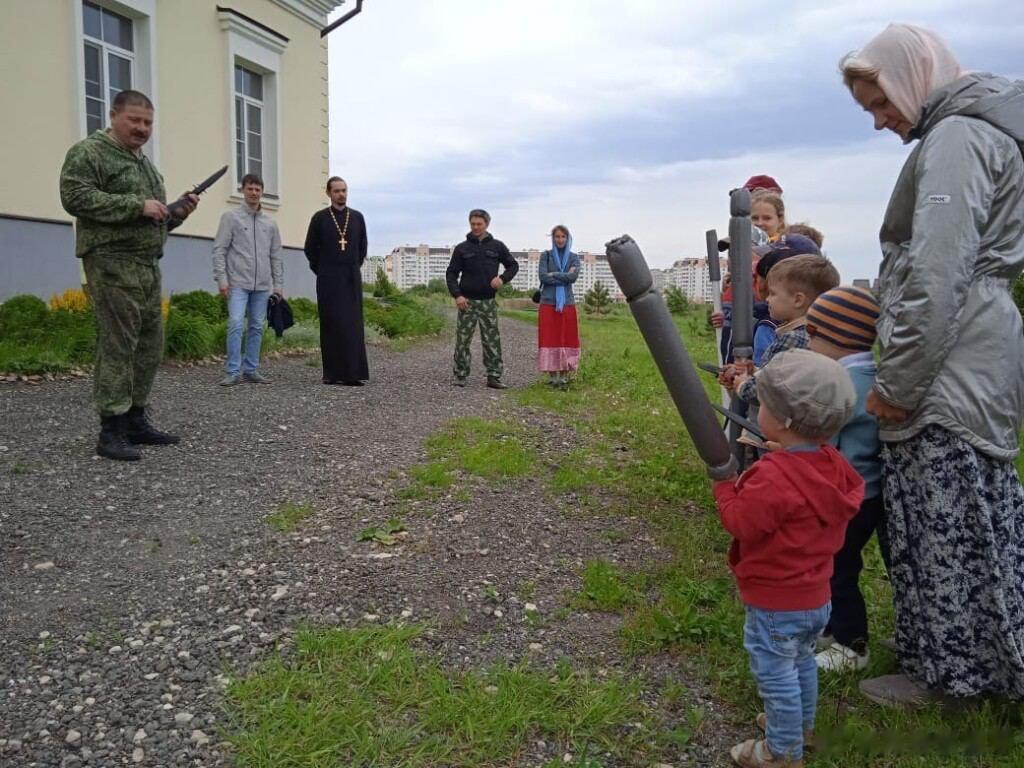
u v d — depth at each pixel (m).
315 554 3.83
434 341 15.62
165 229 5.30
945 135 2.46
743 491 2.30
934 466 2.57
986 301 2.51
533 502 4.78
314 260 8.63
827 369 2.28
